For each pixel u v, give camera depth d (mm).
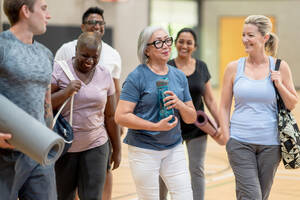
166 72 4605
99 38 4832
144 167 4477
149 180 4488
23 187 3930
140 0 23344
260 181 4871
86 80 4832
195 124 5832
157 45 4461
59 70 4828
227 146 4895
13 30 3674
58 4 20438
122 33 22984
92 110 4801
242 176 4734
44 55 3801
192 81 6023
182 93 4648
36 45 3773
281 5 28672
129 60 23250
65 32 20578
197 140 5910
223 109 5039
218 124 6227
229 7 28812
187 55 6098
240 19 28891
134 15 23250
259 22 4836
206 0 28719
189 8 27938
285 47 28844
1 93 3600
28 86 3645
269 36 4934
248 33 4863
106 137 4984
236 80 4918
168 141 4520
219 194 7324
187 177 4578
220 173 8852
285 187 7738
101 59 5758
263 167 4832
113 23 22734
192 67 6129
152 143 4465
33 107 3693
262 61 4922
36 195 3896
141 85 4465
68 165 4824
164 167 4578
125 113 4426
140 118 4395
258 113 4797
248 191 4684
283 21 28766
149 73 4504
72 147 4781
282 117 4766
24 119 3402
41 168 3902
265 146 4785
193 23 28250
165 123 4309
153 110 4492
